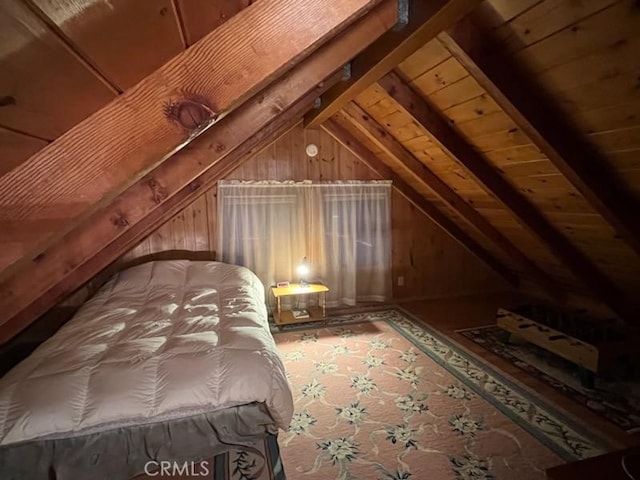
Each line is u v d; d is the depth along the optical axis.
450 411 2.19
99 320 2.10
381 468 1.74
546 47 1.48
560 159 1.89
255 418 1.65
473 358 2.90
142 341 1.79
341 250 4.20
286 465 1.76
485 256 4.66
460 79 1.97
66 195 0.50
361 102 2.98
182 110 0.55
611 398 2.30
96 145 0.50
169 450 1.55
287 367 2.77
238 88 0.59
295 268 4.03
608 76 1.43
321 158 4.03
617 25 1.24
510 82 1.71
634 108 1.49
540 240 2.95
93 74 0.44
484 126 2.23
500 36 1.58
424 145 2.97
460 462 1.77
